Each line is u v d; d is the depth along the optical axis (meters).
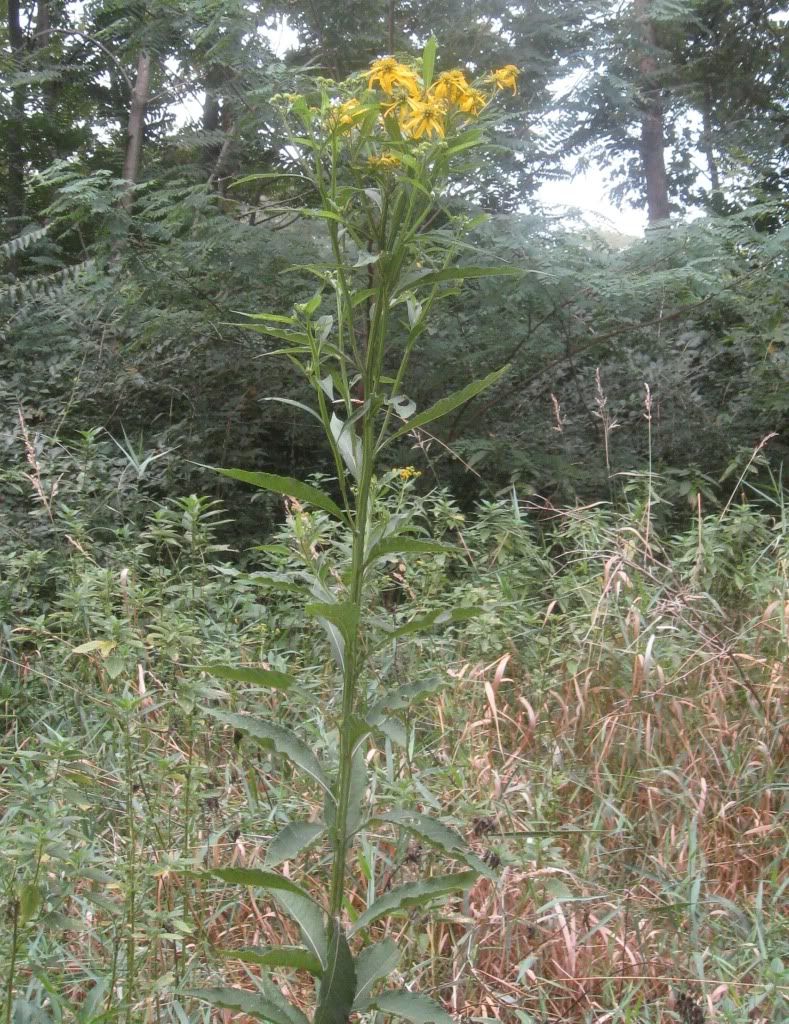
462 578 4.48
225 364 5.76
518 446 5.62
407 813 1.88
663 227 5.96
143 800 2.74
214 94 5.81
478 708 3.45
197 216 5.42
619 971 2.46
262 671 1.88
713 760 3.29
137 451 5.65
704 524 4.56
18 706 3.60
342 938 1.81
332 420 1.93
